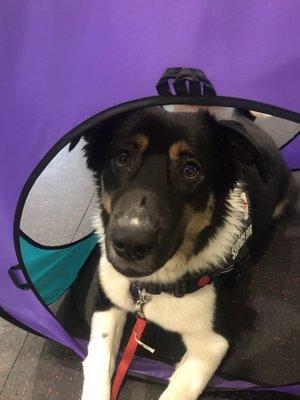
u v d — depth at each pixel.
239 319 0.52
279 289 0.55
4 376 0.46
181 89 0.28
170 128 0.35
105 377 0.40
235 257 0.44
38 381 0.45
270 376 0.47
